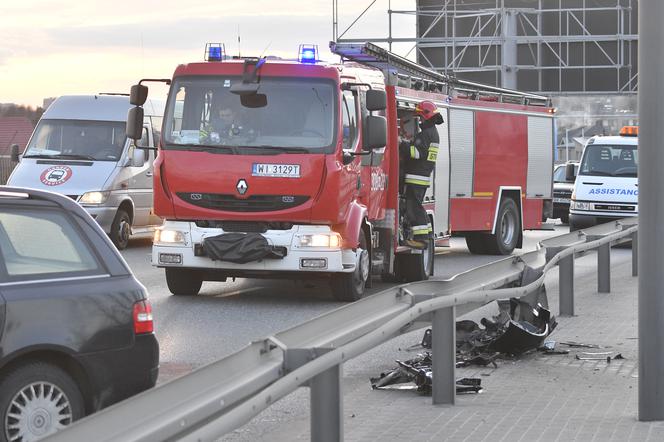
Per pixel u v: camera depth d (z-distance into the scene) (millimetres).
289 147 21703
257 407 6988
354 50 24953
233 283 25953
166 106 22188
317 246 21688
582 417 11398
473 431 10758
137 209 35594
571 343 16391
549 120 38406
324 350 8148
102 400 10000
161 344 17047
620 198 41562
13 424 9602
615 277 27656
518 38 87750
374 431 10797
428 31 88125
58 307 9766
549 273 29125
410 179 26312
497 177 34844
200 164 21859
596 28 89438
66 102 35656
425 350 16469
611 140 42562
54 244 10016
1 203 9875
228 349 16672
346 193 22031
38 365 9688
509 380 13602
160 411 6504
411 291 11586
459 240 43625
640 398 11156
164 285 25188
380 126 22531
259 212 21703
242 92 21891
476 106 33406
